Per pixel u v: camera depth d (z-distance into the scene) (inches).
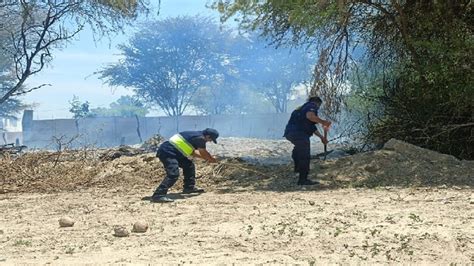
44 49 898.7
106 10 895.7
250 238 301.9
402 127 680.4
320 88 689.6
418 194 442.3
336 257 261.0
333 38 685.9
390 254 263.6
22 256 278.4
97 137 1376.7
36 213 415.5
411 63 671.8
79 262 263.0
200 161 608.1
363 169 534.0
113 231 335.6
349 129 745.6
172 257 267.4
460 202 395.5
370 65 721.0
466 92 606.2
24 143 1434.5
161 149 458.3
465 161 563.5
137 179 575.2
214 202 435.5
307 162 510.0
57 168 615.8
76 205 446.0
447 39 631.8
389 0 689.0
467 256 259.3
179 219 366.6
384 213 361.4
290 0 629.6
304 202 420.8
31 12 879.7
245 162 616.4
